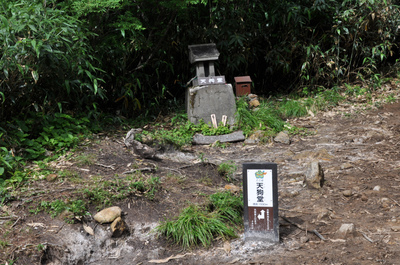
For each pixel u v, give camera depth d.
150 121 8.52
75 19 6.56
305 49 10.28
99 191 4.86
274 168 4.04
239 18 9.78
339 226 4.36
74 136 6.55
